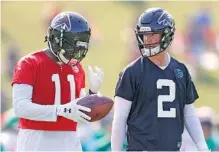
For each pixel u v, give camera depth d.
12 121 28.47
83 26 17.47
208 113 29.05
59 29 17.41
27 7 60.84
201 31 51.22
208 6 58.03
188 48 50.31
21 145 17.72
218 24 54.72
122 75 17.14
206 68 49.62
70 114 17.02
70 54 17.47
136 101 17.03
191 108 17.83
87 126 27.89
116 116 16.98
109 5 61.50
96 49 55.22
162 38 17.08
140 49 17.25
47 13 56.38
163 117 17.00
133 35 51.97
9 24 59.16
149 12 17.27
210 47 50.72
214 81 48.97
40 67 17.61
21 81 17.27
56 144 17.75
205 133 27.31
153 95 16.98
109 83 48.00
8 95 41.84
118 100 17.05
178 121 17.20
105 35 57.09
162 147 16.94
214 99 45.94
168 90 17.12
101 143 26.38
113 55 53.66
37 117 17.11
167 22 17.14
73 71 18.22
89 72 18.41
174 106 17.12
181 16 57.09
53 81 17.73
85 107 17.09
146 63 17.20
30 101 17.23
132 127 17.05
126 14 60.66
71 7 60.16
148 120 16.94
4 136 27.03
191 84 17.75
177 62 17.64
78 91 18.41
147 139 16.88
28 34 57.19
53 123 17.66
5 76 47.62
